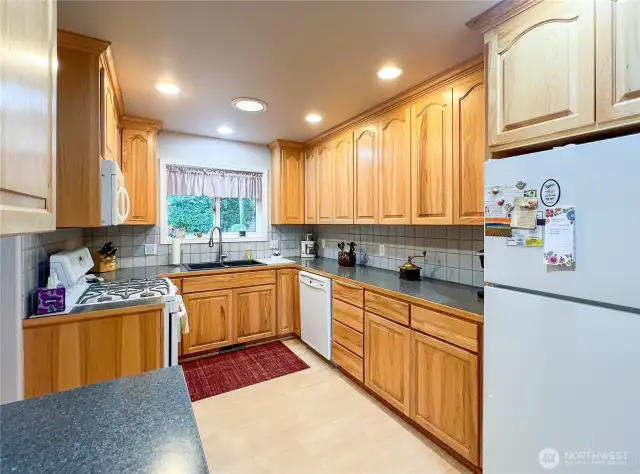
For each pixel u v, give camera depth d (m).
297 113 2.70
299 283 3.36
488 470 1.37
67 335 1.62
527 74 1.29
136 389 0.95
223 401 2.31
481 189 1.81
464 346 1.61
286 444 1.86
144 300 1.85
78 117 1.57
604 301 1.00
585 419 1.05
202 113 2.69
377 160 2.60
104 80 1.73
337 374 2.72
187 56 1.77
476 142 1.83
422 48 1.70
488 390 1.36
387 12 1.41
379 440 1.89
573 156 1.06
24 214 0.58
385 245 3.01
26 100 0.59
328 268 3.08
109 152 1.94
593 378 1.03
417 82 2.11
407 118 2.30
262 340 3.43
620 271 0.96
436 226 2.50
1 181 0.49
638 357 0.94
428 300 1.82
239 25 1.49
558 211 1.10
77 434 0.73
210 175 3.54
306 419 2.10
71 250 2.20
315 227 4.12
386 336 2.15
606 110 1.07
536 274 1.17
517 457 1.25
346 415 2.14
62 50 1.54
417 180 2.22
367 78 2.05
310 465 1.70
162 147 3.26
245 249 3.76
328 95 2.33
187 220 3.51
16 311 1.47
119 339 1.73
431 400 1.81
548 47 1.22
